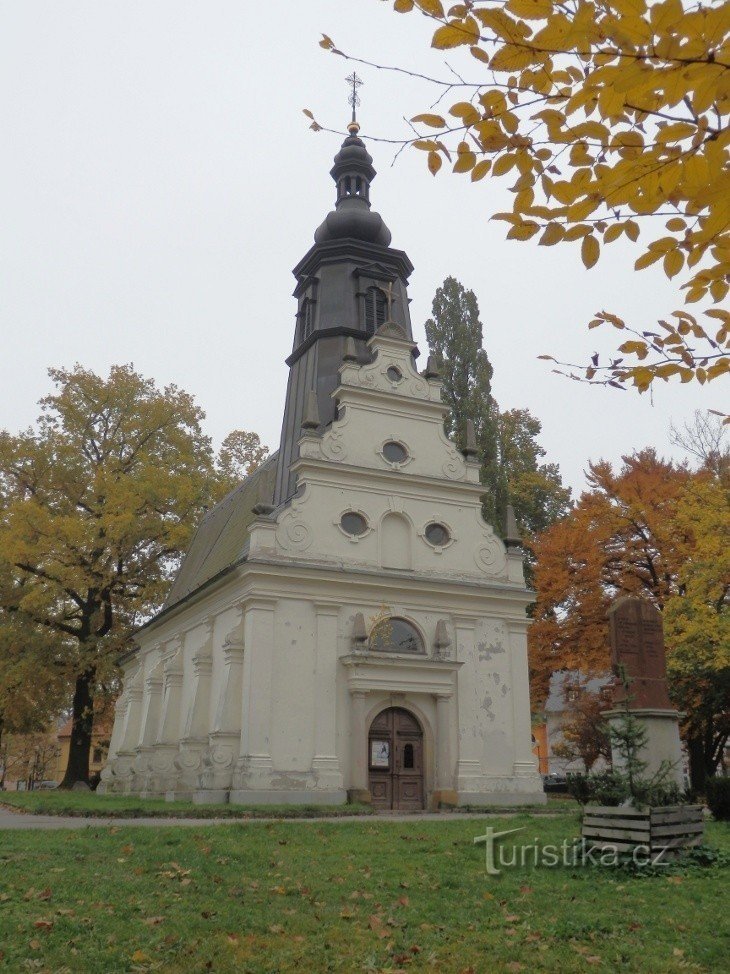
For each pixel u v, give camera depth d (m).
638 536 34.31
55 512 40.09
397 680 25.94
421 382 30.03
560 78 4.49
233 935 8.69
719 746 34.53
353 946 8.48
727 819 18.28
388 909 9.91
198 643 30.11
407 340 30.23
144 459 40.03
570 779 20.17
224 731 24.41
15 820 19.17
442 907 10.01
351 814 21.59
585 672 35.34
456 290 49.72
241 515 34.25
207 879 11.12
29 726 40.66
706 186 4.55
